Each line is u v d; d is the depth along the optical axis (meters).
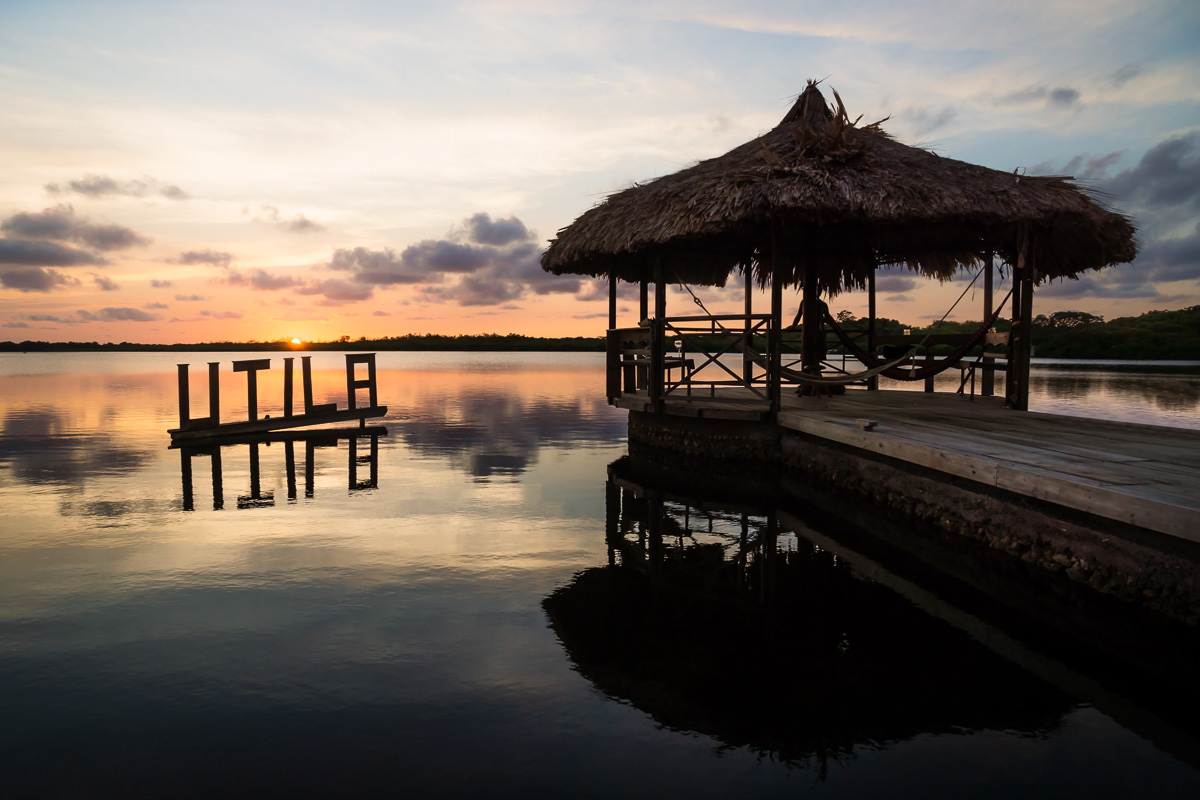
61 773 2.32
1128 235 7.78
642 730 2.62
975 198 7.12
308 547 5.18
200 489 7.43
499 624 3.69
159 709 2.75
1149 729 2.68
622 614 3.88
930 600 4.20
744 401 9.00
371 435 11.92
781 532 5.85
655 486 7.71
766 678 3.08
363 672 3.09
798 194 6.98
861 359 9.75
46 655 3.26
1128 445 5.34
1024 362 7.95
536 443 10.99
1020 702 2.88
